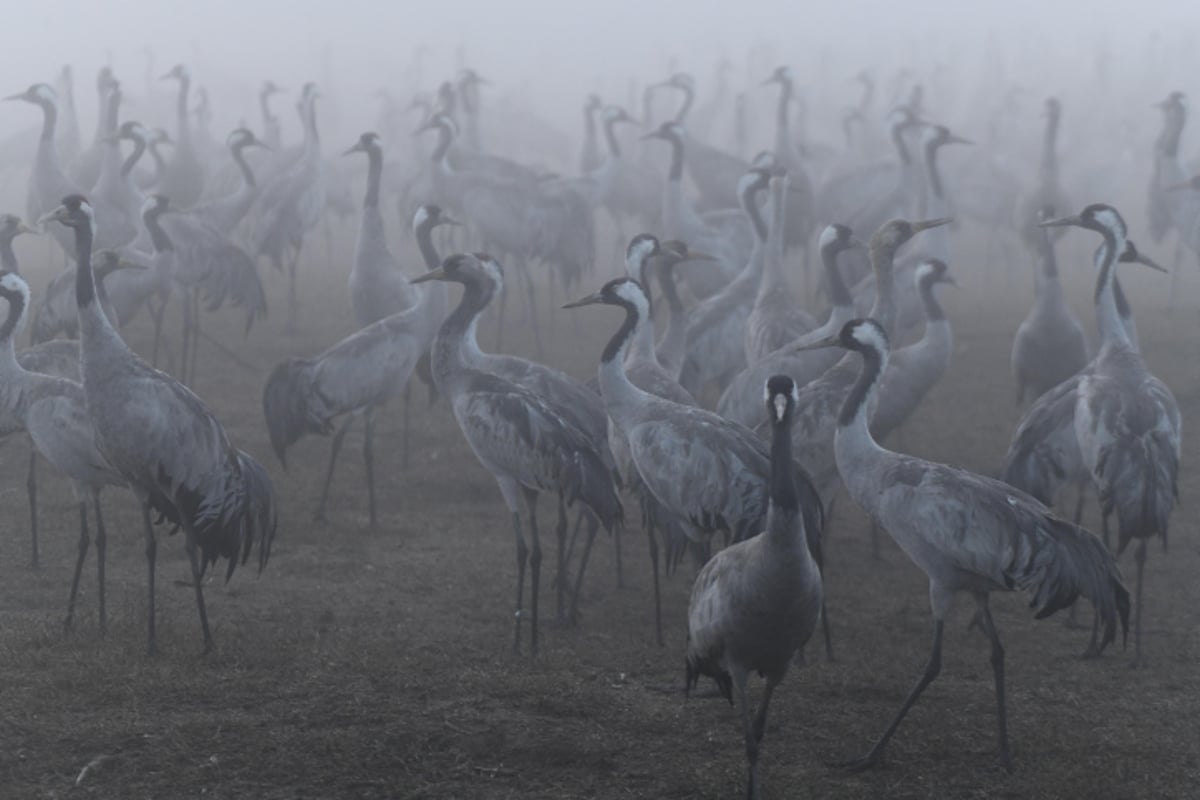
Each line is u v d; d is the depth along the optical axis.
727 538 12.52
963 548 9.75
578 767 9.32
